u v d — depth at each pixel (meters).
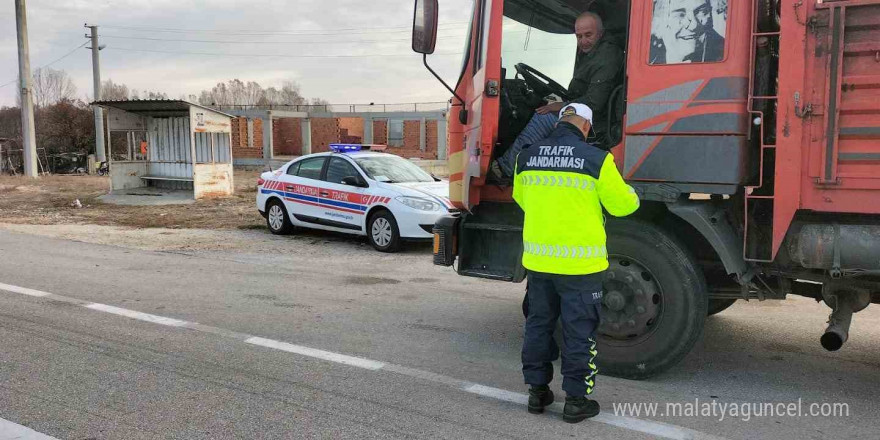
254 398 4.30
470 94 5.37
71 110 40.19
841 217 4.07
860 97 3.84
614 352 4.71
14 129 46.12
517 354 5.30
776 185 4.09
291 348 5.38
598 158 3.81
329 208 11.06
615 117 5.06
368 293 7.48
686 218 4.41
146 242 11.12
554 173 3.88
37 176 28.38
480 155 5.01
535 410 4.09
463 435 3.78
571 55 5.74
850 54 3.84
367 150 12.20
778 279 4.66
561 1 5.74
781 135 4.05
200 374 4.74
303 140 46.41
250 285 7.80
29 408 4.11
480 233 5.26
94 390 4.41
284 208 11.83
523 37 5.66
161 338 5.59
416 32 5.12
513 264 5.09
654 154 4.44
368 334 5.82
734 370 4.98
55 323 5.99
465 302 7.09
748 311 6.82
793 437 3.81
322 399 4.30
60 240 11.22
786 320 6.46
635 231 4.57
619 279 4.65
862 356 5.34
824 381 4.76
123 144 34.59
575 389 3.92
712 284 4.88
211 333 5.76
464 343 5.59
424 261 9.63
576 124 4.04
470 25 5.56
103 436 3.73
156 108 17.70
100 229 12.70
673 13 4.34
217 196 17.59
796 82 3.98
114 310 6.48
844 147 3.90
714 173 4.29
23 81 27.62
